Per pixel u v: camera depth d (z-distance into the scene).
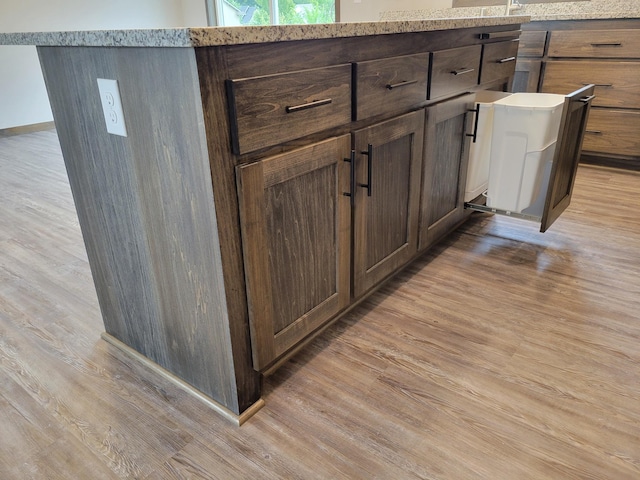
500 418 1.20
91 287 1.88
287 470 1.07
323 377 1.36
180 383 1.33
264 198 1.06
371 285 1.58
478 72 1.93
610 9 3.16
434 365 1.40
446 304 1.70
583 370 1.36
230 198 0.99
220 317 1.10
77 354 1.48
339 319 1.62
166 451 1.13
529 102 2.01
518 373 1.36
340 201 1.30
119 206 1.21
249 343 1.17
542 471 1.05
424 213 1.79
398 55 1.40
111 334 1.53
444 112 1.72
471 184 2.12
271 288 1.17
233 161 0.97
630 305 1.66
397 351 1.46
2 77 4.75
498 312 1.64
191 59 0.85
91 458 1.11
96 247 1.38
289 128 1.06
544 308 1.66
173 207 1.06
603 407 1.23
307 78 1.08
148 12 5.84
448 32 1.64
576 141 1.99
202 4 5.98
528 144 1.90
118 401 1.29
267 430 1.18
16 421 1.22
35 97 5.03
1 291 1.85
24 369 1.42
